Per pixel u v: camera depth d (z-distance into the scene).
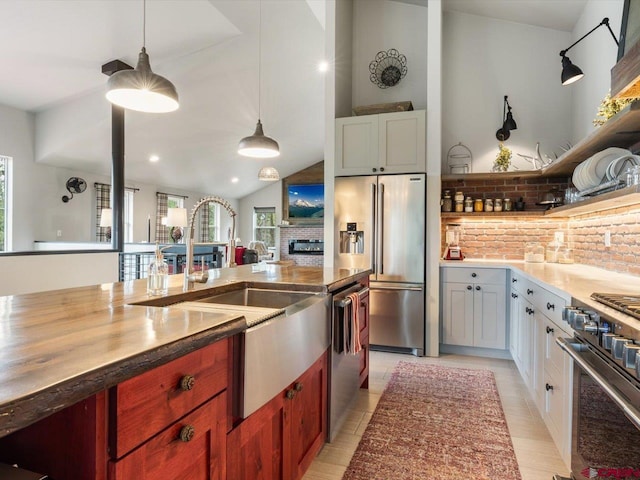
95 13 3.89
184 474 0.93
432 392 2.79
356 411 2.49
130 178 8.34
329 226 3.96
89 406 0.71
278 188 11.69
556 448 2.04
